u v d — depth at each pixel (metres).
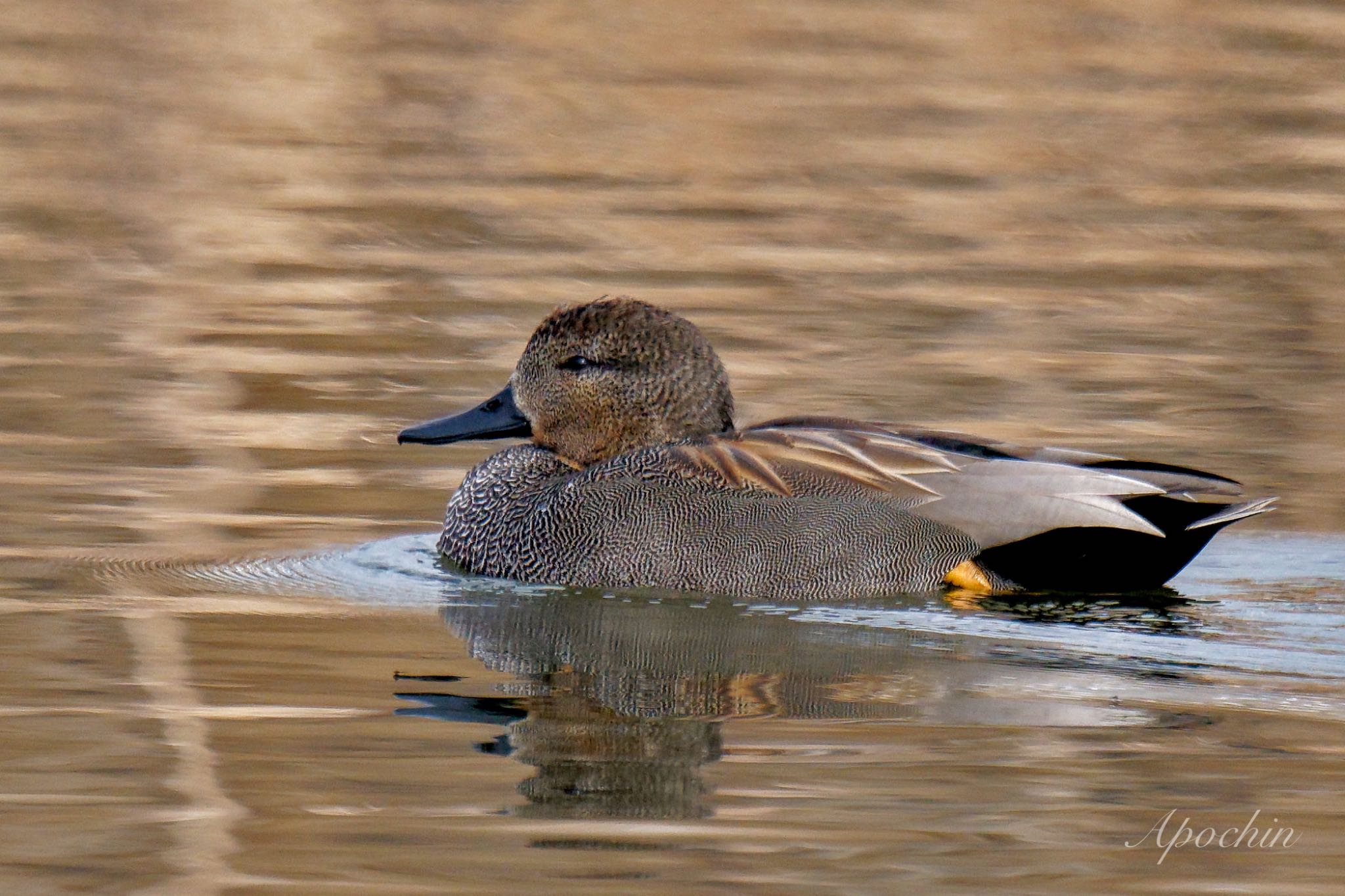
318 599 11.68
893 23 32.34
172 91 27.41
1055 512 11.58
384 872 7.69
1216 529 11.68
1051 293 19.48
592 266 20.19
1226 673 10.33
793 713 9.62
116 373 16.44
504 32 31.39
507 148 25.08
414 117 26.62
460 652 10.62
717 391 13.03
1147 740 9.25
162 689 9.80
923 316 18.59
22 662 10.17
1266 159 25.02
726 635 11.06
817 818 8.25
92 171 23.55
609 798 8.45
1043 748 9.12
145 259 20.27
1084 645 10.83
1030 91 28.23
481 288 19.36
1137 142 25.75
